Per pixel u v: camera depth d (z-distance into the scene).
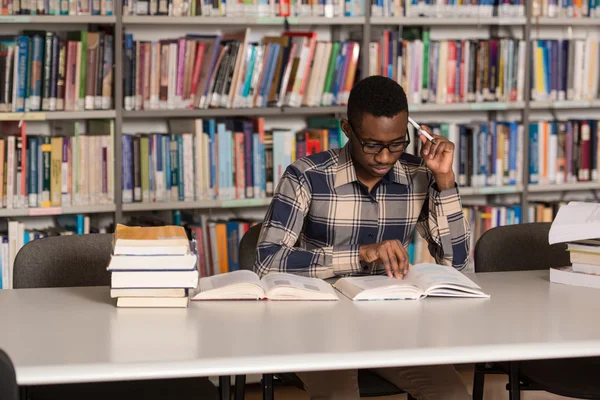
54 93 3.23
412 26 3.85
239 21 3.40
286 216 2.17
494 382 3.36
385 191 2.27
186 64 3.36
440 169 2.19
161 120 3.72
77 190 3.29
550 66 3.83
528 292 1.99
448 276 1.98
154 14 3.33
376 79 2.09
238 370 1.40
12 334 1.57
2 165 3.19
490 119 4.11
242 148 3.45
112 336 1.56
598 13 3.86
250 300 1.87
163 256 1.78
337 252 2.10
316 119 3.78
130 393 1.89
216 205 3.42
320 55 3.52
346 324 1.66
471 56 3.71
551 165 3.86
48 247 2.23
